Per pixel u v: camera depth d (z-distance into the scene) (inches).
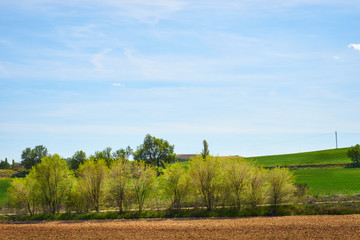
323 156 5772.6
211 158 1766.7
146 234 1178.6
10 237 1179.3
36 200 1823.3
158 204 1854.1
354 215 1459.2
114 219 1626.5
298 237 1064.2
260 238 1068.5
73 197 1825.8
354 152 4827.8
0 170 5733.3
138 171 1801.2
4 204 2094.0
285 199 1678.2
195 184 1736.0
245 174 1710.1
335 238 1037.8
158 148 4104.3
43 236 1188.5
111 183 1787.6
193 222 1422.2
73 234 1213.1
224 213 1625.2
